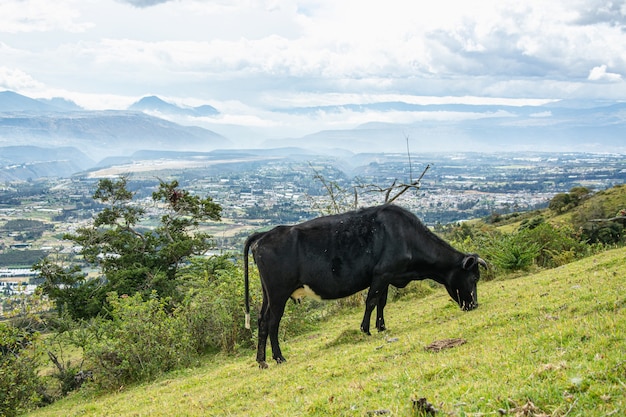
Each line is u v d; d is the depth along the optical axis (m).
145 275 27.45
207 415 8.16
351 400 6.57
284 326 15.45
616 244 22.67
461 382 6.19
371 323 13.98
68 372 16.98
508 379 5.88
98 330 16.36
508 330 8.44
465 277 11.41
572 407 4.90
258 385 9.02
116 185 31.62
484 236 22.56
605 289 9.72
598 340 6.41
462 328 9.48
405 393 6.27
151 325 14.43
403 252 10.77
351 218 10.68
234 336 15.48
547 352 6.60
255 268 17.70
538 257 19.39
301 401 7.16
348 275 10.48
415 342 9.20
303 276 10.38
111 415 10.11
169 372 14.10
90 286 27.27
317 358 10.06
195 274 22.52
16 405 14.55
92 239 29.64
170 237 29.78
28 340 16.28
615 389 5.04
